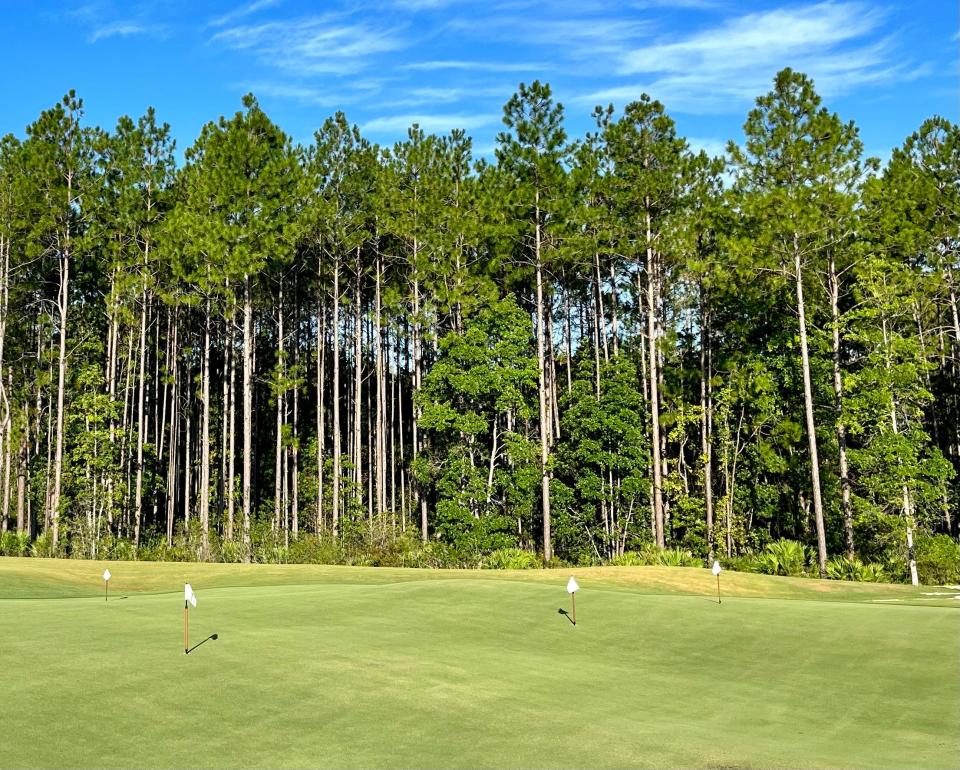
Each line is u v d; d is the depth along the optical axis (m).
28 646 13.51
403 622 17.12
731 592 26.91
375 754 9.41
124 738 9.52
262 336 68.88
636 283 54.59
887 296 40.22
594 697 12.42
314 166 52.22
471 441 46.59
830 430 45.12
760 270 42.25
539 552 47.09
